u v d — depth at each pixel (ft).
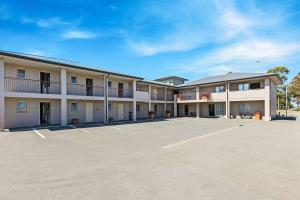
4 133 37.73
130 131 41.68
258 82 76.69
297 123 58.75
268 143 27.78
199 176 14.75
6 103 45.93
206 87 93.76
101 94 67.82
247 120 72.08
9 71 46.70
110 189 12.36
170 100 101.71
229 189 12.38
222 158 19.89
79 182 13.51
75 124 56.24
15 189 12.30
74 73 60.59
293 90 147.33
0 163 17.99
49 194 11.59
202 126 52.19
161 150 23.58
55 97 49.44
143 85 89.56
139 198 11.11
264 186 12.84
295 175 14.92
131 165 17.54
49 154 21.44
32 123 50.65
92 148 24.64
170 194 11.66
